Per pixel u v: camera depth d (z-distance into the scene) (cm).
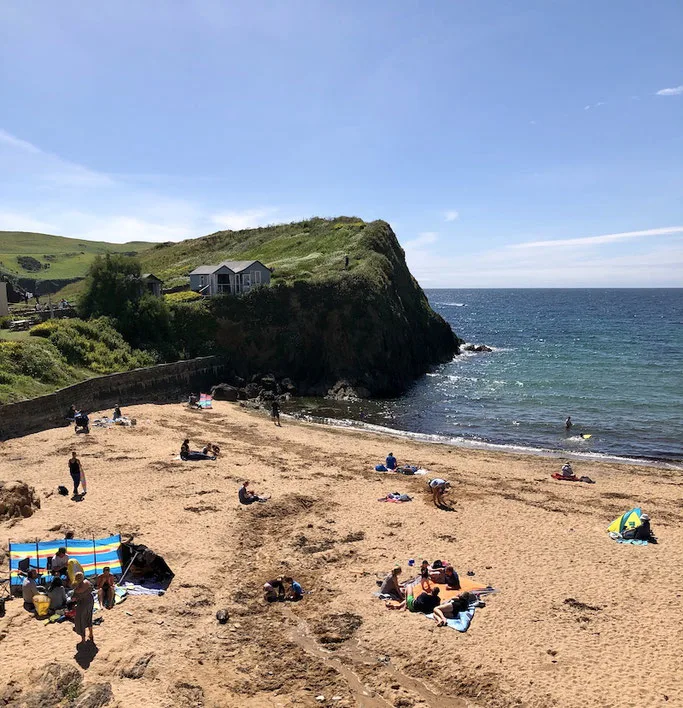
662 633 1481
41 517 2066
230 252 9425
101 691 1154
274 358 5694
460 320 15025
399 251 8131
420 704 1201
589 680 1281
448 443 3662
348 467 2948
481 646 1405
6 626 1374
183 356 5325
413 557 1914
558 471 3006
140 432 3434
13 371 3700
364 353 5641
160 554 1836
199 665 1295
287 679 1268
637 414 4431
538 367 6750
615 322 13975
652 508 2452
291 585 1630
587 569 1850
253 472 2780
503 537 2097
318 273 6419
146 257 10950
